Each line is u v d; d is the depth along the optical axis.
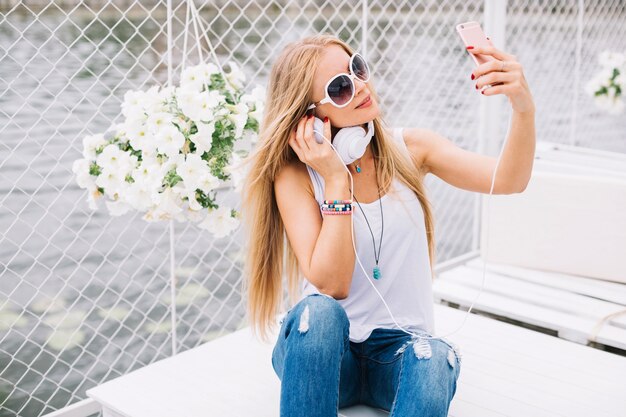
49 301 3.96
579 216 3.08
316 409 1.76
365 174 2.06
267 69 6.64
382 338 2.00
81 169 2.29
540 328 3.10
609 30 5.70
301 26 8.70
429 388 1.74
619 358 2.56
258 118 2.35
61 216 5.08
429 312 2.10
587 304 2.92
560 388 2.34
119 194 2.27
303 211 2.02
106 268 4.43
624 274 3.04
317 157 1.93
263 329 2.24
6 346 3.44
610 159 3.32
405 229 2.02
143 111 2.23
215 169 2.24
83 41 9.05
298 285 2.28
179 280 4.27
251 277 2.17
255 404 2.28
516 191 2.11
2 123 5.85
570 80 5.40
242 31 8.97
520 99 1.94
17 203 5.12
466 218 5.09
